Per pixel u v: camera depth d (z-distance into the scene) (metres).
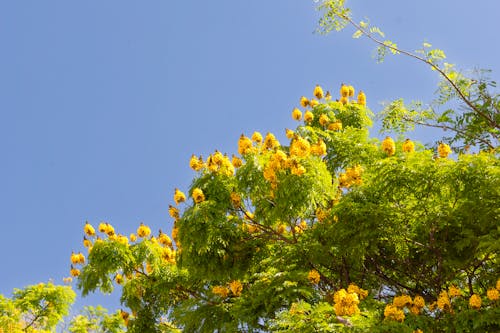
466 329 5.92
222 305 9.05
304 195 7.32
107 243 10.16
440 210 6.94
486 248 6.59
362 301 6.70
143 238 10.62
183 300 10.70
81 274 10.27
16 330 12.40
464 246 7.11
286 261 7.94
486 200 6.65
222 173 8.54
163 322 11.09
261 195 8.12
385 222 7.05
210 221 8.02
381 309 6.86
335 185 8.05
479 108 9.11
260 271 8.66
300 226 8.83
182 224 8.13
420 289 8.22
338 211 7.19
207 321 9.00
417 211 7.00
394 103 9.85
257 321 7.66
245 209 8.54
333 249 7.75
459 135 9.35
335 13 8.80
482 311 5.95
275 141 8.77
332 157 9.27
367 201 7.17
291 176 7.44
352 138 9.43
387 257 8.18
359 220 7.13
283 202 7.43
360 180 7.51
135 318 10.96
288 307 7.46
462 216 6.91
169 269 10.48
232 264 8.47
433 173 6.66
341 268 8.25
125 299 10.87
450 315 6.09
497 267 7.22
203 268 8.41
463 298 6.57
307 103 11.37
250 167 8.05
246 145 8.53
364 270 8.32
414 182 6.72
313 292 7.54
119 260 9.99
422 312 6.34
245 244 8.48
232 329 7.84
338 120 10.52
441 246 7.36
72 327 13.44
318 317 5.26
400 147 8.84
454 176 6.59
